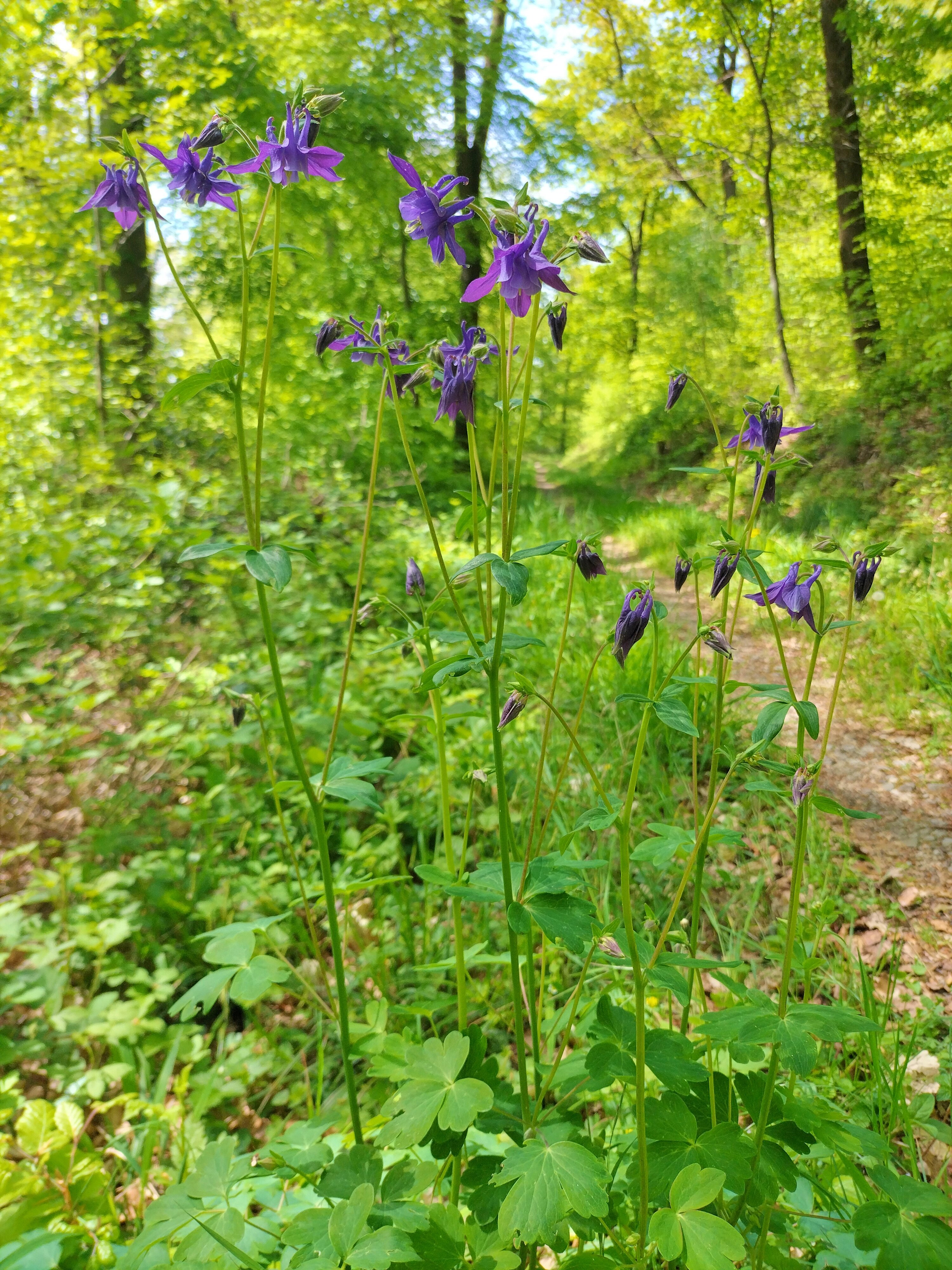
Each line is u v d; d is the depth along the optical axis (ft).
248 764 13.60
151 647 15.12
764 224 52.44
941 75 39.55
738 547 5.45
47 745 11.73
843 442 34.78
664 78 62.69
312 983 10.09
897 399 34.37
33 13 22.57
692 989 6.91
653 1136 5.02
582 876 6.40
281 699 5.51
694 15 49.21
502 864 5.46
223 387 5.27
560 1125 5.22
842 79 39.70
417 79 40.01
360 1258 4.36
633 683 15.43
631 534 37.65
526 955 6.05
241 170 5.28
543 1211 4.53
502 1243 4.75
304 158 5.24
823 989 9.34
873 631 20.66
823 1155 6.25
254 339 33.12
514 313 5.27
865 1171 6.70
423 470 31.63
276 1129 8.27
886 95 39.17
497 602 21.67
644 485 60.54
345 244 38.96
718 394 54.29
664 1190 4.91
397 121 36.83
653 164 62.95
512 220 5.19
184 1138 7.45
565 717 15.37
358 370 30.58
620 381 69.21
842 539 27.50
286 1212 6.42
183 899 10.96
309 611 16.31
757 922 10.75
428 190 5.32
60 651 14.08
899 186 42.27
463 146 43.16
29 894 10.21
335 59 38.37
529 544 28.02
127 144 5.55
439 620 18.21
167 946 10.41
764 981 9.59
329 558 18.33
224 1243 4.86
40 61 23.26
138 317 28.32
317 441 29.12
